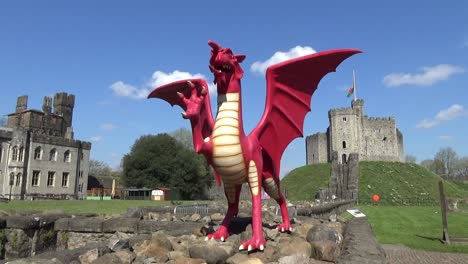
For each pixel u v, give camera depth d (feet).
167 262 15.96
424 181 218.18
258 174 19.36
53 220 30.19
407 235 52.31
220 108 19.29
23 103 229.04
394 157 255.09
